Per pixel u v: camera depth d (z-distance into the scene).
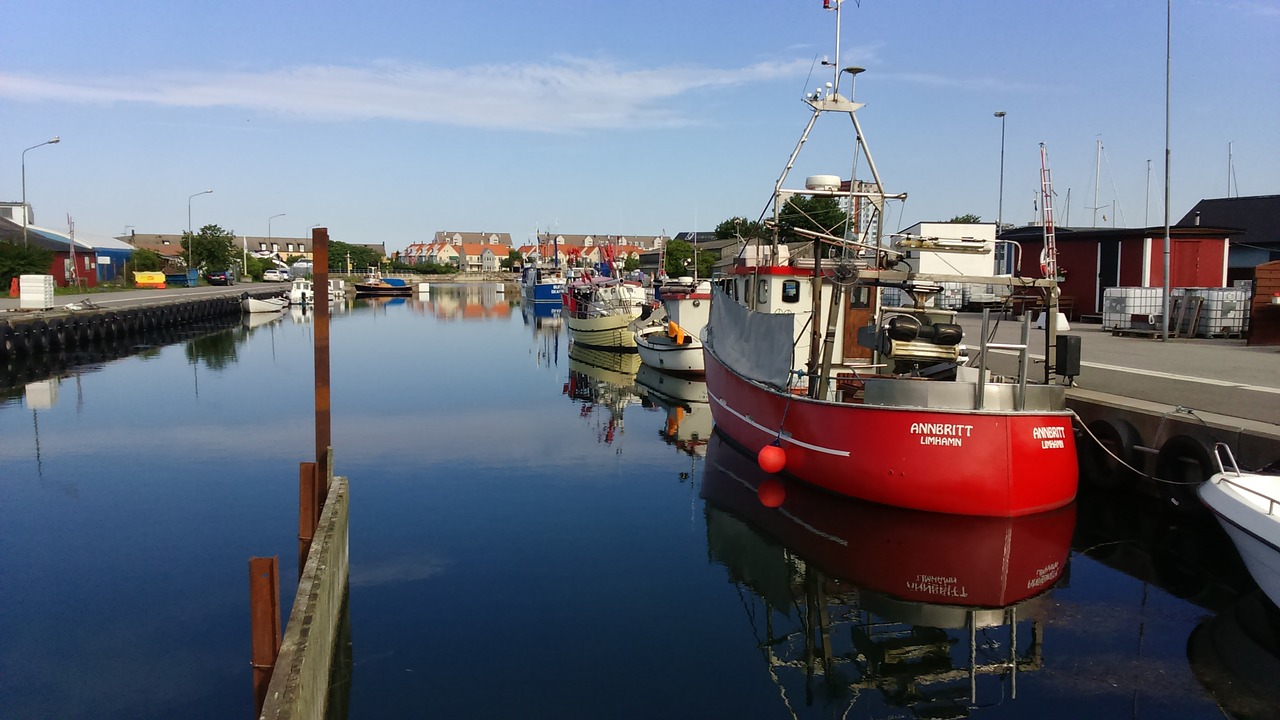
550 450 13.71
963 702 5.66
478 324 43.28
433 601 7.34
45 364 23.98
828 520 9.51
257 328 38.47
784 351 10.36
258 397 18.73
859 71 12.30
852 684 5.96
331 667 5.92
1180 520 8.80
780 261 13.74
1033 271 25.77
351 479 11.69
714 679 6.02
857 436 8.90
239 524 9.55
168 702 5.58
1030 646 6.48
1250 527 6.34
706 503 10.53
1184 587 7.59
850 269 9.24
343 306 60.50
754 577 7.97
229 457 12.91
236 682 5.86
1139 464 9.46
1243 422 8.72
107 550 8.65
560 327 41.53
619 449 13.84
